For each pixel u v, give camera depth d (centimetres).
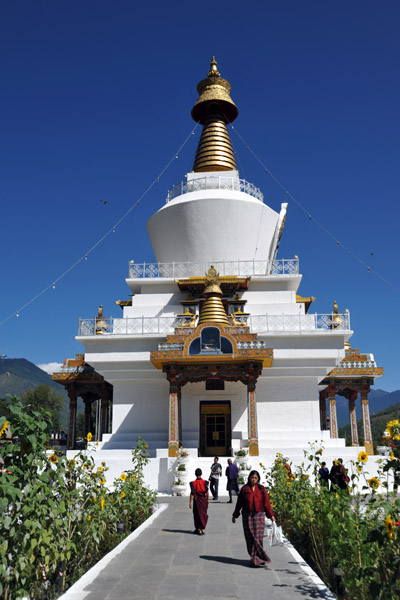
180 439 2692
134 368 3000
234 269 3303
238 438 2920
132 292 3512
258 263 3350
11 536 691
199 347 2647
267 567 984
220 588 837
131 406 3048
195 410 2992
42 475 770
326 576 955
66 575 968
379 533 675
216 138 3931
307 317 3002
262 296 3225
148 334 2992
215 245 3397
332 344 2925
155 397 3052
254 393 2636
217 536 1317
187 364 2675
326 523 1012
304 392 2980
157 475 2538
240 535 1334
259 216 3450
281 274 3206
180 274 3312
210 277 2956
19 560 695
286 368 2944
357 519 884
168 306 3244
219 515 1725
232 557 1073
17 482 740
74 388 3406
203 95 3978
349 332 2909
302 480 1416
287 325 2995
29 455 749
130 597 788
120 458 2678
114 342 3023
